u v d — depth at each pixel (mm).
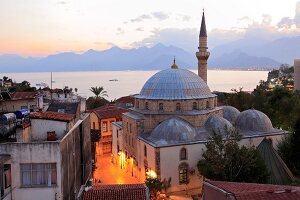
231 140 46281
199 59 75562
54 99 50719
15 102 45969
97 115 76812
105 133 77000
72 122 35062
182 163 50969
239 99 94625
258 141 57688
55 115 34344
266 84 178500
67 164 31203
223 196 23047
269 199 20859
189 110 57531
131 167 60406
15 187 27953
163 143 50781
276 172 48750
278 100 88125
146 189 32062
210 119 57344
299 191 22125
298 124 57938
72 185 33844
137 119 57406
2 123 31812
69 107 40969
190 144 51375
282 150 57875
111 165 67812
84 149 41656
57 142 28219
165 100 57312
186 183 51312
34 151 28047
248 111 63031
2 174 26344
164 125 53312
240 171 44219
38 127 32750
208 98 59281
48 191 28266
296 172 55562
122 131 64938
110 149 78188
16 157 27922
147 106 59156
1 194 26156
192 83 59688
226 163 44188
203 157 51250
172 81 59375
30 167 28188
